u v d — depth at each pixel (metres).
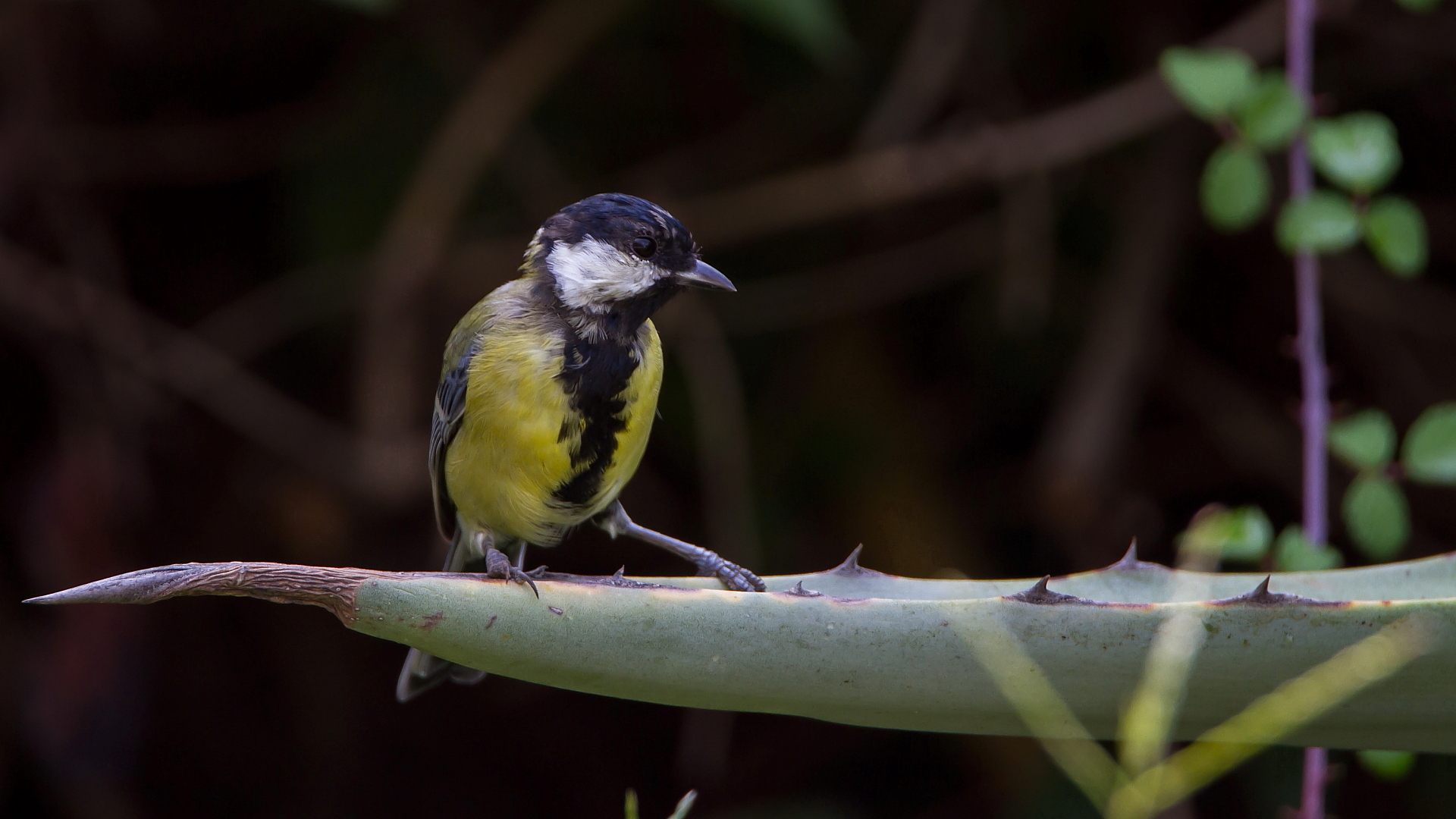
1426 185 10.95
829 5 9.12
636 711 12.62
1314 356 6.39
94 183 10.99
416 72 10.83
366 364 10.02
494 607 3.83
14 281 10.20
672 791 12.40
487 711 12.50
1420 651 3.72
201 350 10.66
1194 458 11.69
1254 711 3.27
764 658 3.95
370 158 10.82
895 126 9.98
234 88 11.26
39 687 10.38
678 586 4.19
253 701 11.92
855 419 11.51
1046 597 3.85
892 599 4.21
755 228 10.45
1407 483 10.93
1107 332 10.45
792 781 11.95
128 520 10.73
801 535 11.44
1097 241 11.41
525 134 10.73
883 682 3.97
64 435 10.53
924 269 11.27
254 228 11.63
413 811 12.26
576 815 12.41
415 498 10.56
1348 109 10.84
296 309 10.83
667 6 10.98
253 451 11.47
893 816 11.75
